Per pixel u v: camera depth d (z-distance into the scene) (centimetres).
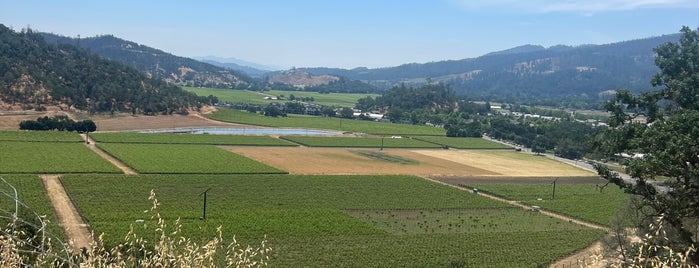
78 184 9612
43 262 1277
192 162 12756
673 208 3659
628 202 5188
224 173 11762
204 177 11169
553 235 8219
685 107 4338
